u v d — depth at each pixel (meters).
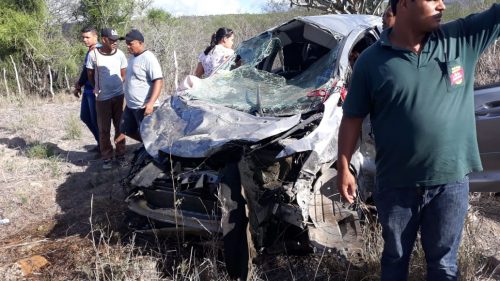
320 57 5.25
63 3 14.09
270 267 3.71
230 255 3.34
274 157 3.64
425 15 2.20
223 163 3.66
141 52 5.66
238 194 3.40
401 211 2.46
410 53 2.28
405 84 2.28
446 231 2.47
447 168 2.34
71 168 6.43
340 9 8.92
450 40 2.31
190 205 3.79
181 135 4.04
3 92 12.76
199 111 4.21
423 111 2.28
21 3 13.08
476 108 3.97
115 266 3.68
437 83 2.27
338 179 2.56
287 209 3.45
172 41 12.35
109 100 6.25
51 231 4.66
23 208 5.20
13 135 8.29
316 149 3.54
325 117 3.84
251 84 4.96
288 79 5.24
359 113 2.45
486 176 3.94
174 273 3.65
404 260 2.58
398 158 2.38
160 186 3.90
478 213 4.25
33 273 3.85
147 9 14.04
